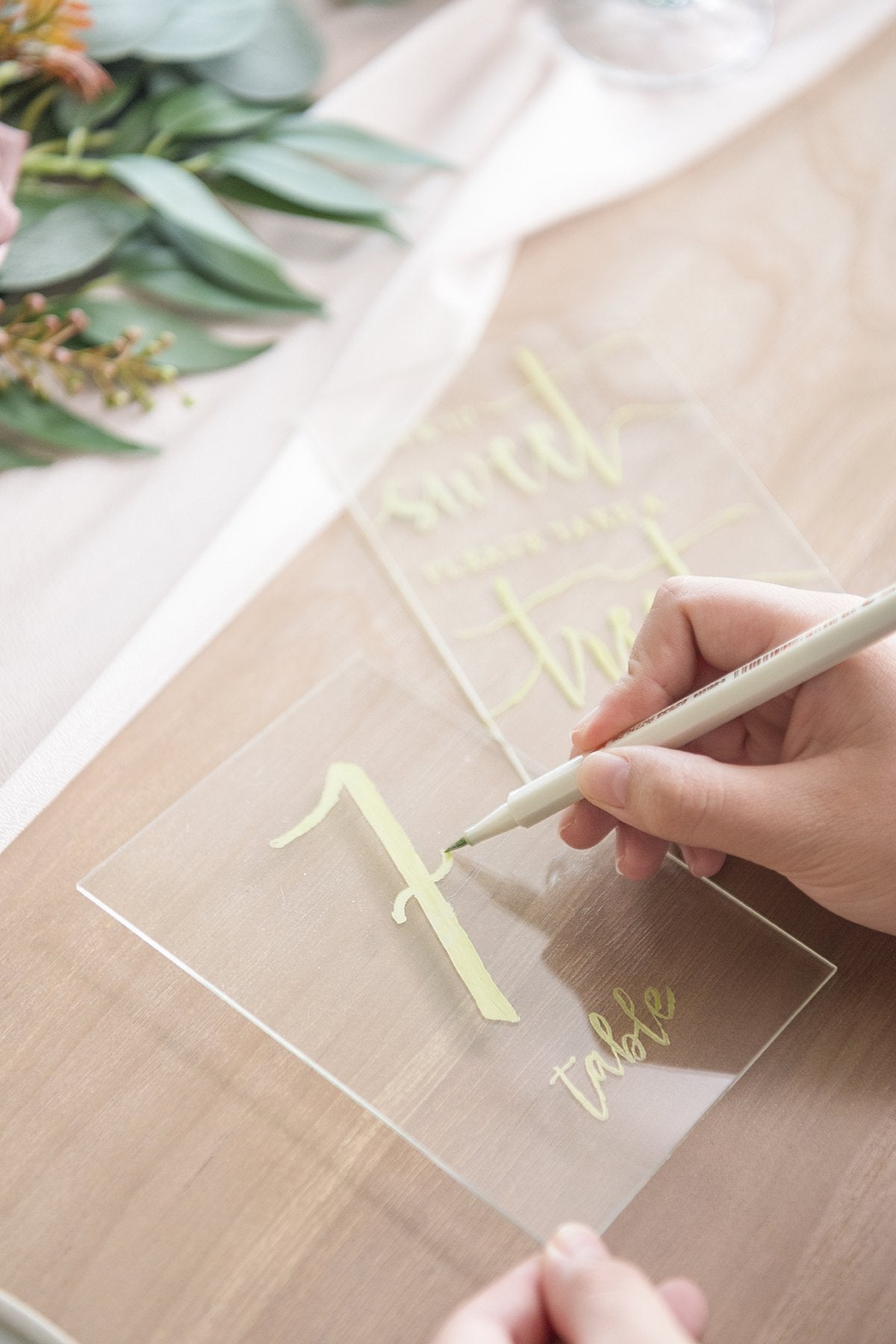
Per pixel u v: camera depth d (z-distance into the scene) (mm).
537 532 752
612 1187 533
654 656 609
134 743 655
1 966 583
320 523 739
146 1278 509
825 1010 592
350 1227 525
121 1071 557
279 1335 500
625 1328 411
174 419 767
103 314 765
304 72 870
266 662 689
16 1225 518
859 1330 508
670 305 867
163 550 716
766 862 564
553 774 581
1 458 726
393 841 621
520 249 890
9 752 638
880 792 543
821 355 848
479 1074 558
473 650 701
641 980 591
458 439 786
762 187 936
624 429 800
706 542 753
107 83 805
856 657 566
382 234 863
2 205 672
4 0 746
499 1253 523
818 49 983
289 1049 561
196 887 599
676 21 977
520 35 964
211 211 772
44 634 677
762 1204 538
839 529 770
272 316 820
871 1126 560
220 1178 534
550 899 612
